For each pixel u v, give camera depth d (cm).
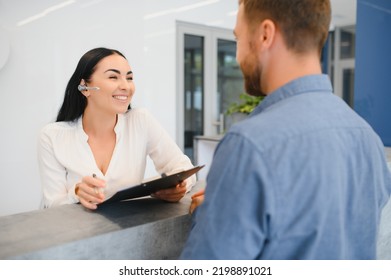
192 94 408
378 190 77
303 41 72
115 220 92
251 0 76
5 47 276
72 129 145
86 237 81
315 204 64
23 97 295
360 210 74
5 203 296
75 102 146
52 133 143
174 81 384
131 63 349
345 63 528
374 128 252
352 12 456
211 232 65
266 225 63
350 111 75
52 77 307
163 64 373
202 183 140
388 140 244
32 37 294
